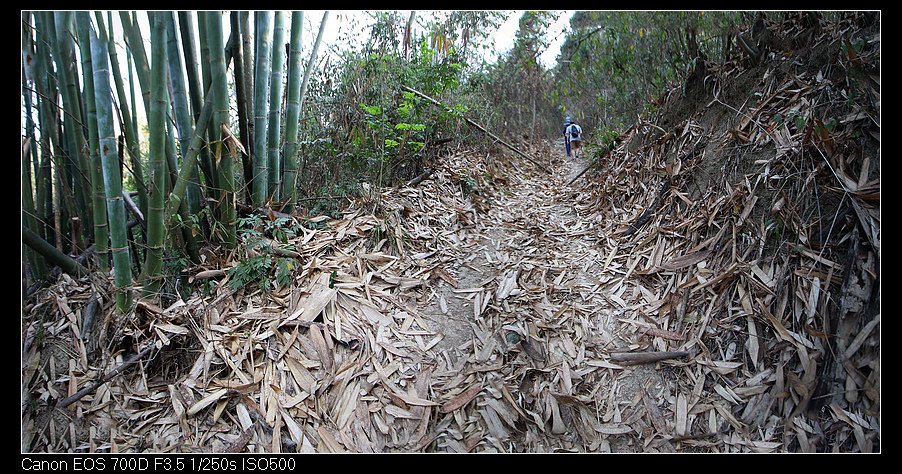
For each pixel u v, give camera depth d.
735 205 2.98
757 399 2.25
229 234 3.25
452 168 5.52
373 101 5.02
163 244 2.80
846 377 2.07
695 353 2.55
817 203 2.51
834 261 2.33
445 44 6.63
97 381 2.49
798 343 2.25
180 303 2.84
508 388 2.56
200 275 3.00
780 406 2.19
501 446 2.29
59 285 3.03
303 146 4.46
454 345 2.87
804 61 3.31
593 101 8.14
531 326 2.97
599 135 6.71
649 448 2.25
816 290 2.28
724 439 2.20
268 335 2.70
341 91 5.01
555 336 2.91
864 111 2.54
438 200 4.75
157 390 2.49
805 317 2.28
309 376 2.54
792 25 3.67
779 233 2.61
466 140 6.66
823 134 2.55
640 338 2.79
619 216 4.27
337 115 4.89
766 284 2.52
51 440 2.30
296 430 2.32
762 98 3.46
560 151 9.39
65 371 2.56
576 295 3.28
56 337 2.70
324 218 3.82
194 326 2.71
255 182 3.57
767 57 3.75
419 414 2.42
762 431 2.16
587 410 2.44
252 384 2.48
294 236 3.55
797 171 2.69
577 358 2.74
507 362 2.73
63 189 3.33
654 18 4.27
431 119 5.59
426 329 2.96
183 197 3.14
